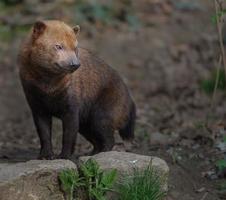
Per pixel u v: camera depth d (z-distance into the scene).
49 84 10.21
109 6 23.20
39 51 9.94
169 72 19.92
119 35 21.89
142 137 13.35
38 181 8.91
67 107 10.52
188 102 17.59
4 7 22.83
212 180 10.64
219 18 11.74
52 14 22.28
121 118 11.60
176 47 21.30
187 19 23.16
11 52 20.58
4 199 8.61
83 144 13.20
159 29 22.47
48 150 10.62
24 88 10.43
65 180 9.05
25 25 21.89
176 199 10.03
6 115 17.14
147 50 21.12
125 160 9.48
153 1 24.03
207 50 21.05
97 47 20.95
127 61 20.44
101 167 9.29
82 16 22.39
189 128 14.15
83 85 10.91
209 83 18.47
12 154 11.66
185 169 10.91
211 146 11.88
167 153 11.62
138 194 9.24
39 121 10.62
